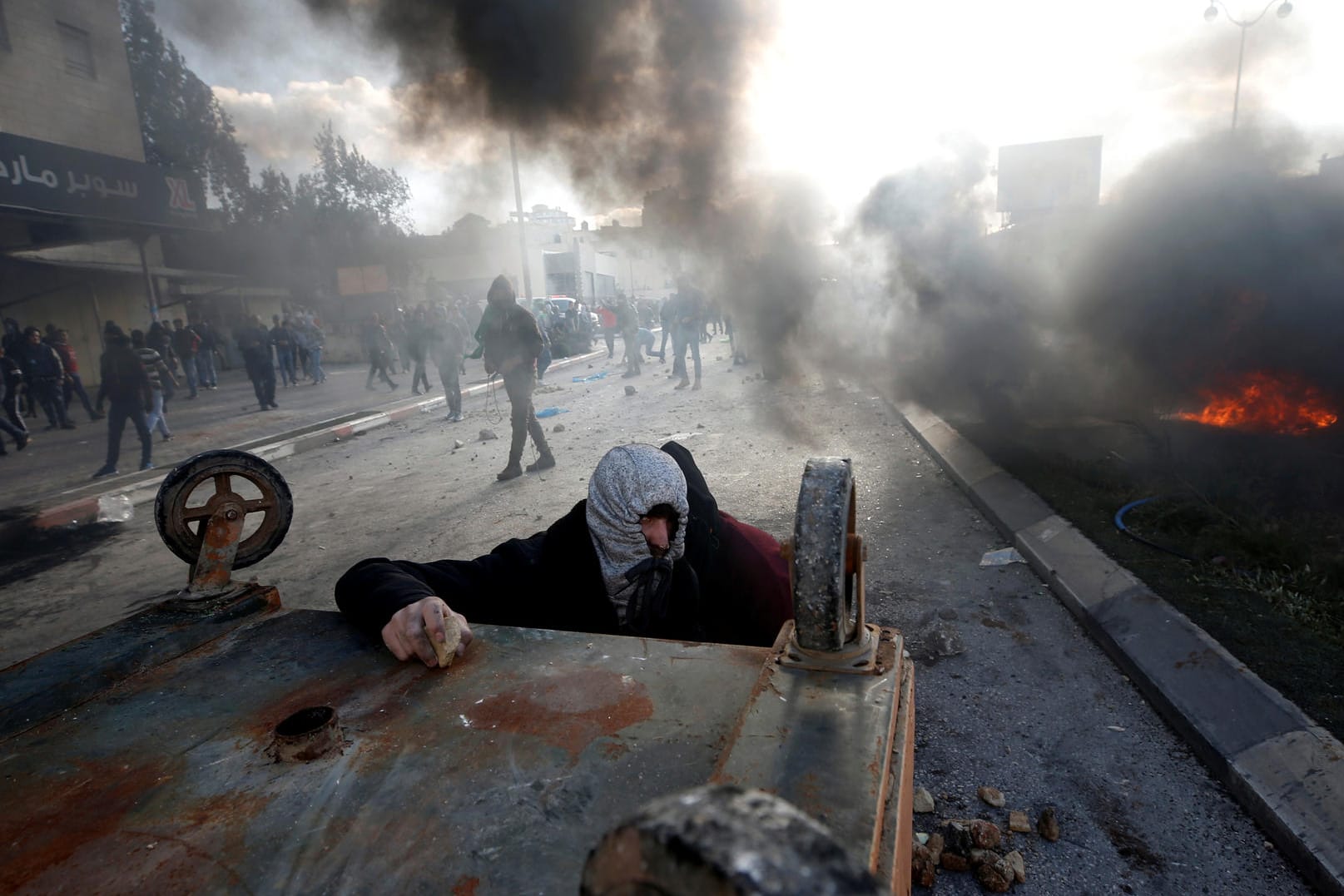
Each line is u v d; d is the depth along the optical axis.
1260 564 3.38
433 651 1.15
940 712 2.61
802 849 0.30
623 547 1.50
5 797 0.90
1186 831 1.99
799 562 1.00
